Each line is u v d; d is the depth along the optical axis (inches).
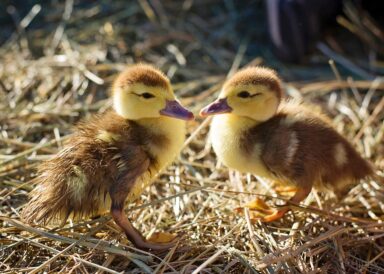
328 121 27.1
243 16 38.4
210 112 26.0
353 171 26.9
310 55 35.9
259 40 37.2
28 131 30.2
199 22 37.9
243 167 26.4
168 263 24.4
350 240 25.8
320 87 33.6
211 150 30.0
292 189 27.8
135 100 25.5
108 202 25.1
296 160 25.6
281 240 25.7
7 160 28.0
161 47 36.2
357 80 34.4
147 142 25.4
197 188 26.4
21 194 27.3
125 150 25.0
